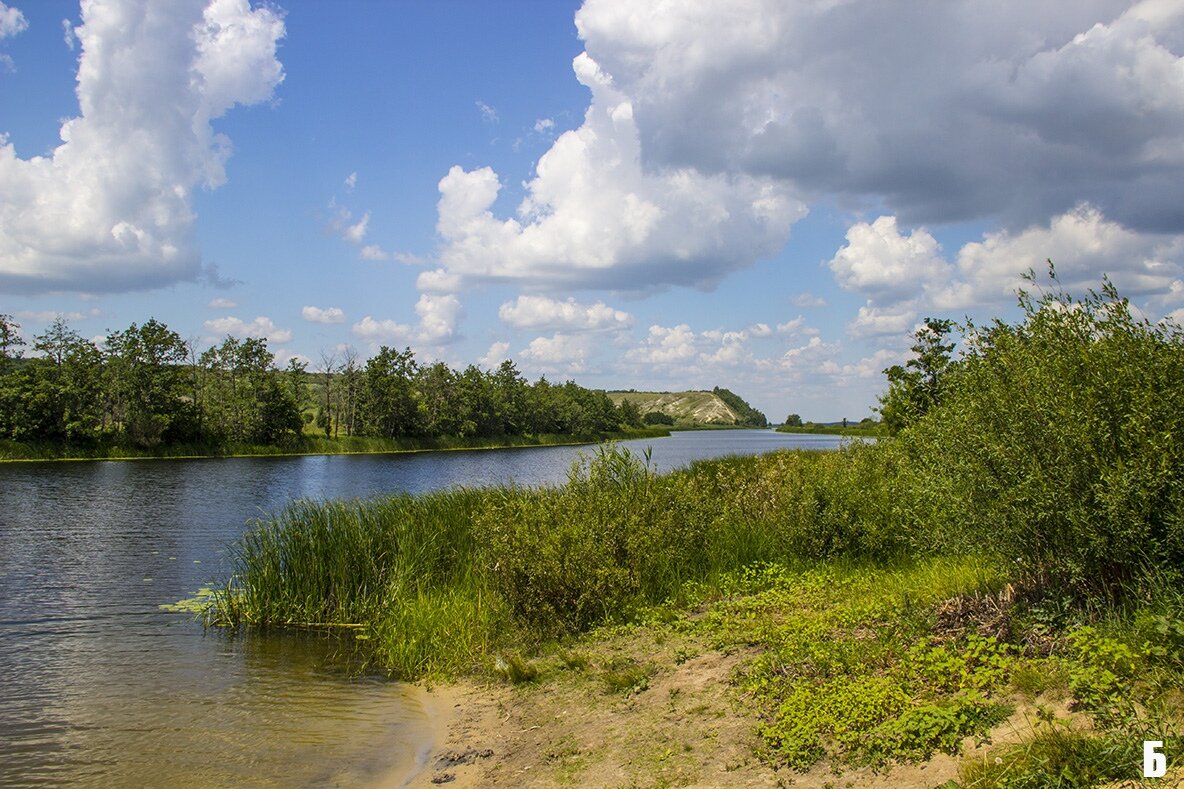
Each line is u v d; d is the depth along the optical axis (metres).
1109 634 4.91
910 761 4.48
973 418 6.25
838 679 5.76
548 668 8.22
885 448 11.71
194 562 16.36
